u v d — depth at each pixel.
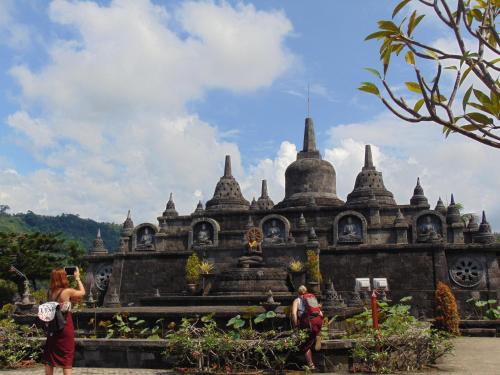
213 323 17.42
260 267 37.88
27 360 16.92
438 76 5.85
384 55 6.45
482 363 17.77
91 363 17.20
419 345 16.52
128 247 49.78
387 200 47.88
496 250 38.16
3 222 161.50
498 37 5.77
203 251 42.28
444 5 5.77
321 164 51.75
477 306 35.31
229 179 54.38
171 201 54.72
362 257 40.62
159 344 16.75
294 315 15.38
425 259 39.16
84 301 41.69
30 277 53.81
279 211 48.19
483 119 5.86
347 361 15.78
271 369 15.32
